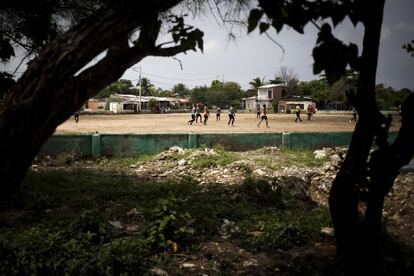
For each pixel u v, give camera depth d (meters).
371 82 3.57
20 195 7.26
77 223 5.39
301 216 6.66
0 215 6.17
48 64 2.14
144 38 2.41
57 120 2.19
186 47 2.34
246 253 5.11
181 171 11.20
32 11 4.29
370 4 3.46
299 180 8.87
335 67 2.12
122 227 5.97
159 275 4.33
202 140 14.45
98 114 52.38
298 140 14.84
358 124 3.90
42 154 13.12
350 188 3.99
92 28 2.16
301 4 2.10
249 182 8.30
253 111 70.25
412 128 3.56
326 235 5.62
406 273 4.59
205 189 8.75
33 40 4.50
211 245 5.30
